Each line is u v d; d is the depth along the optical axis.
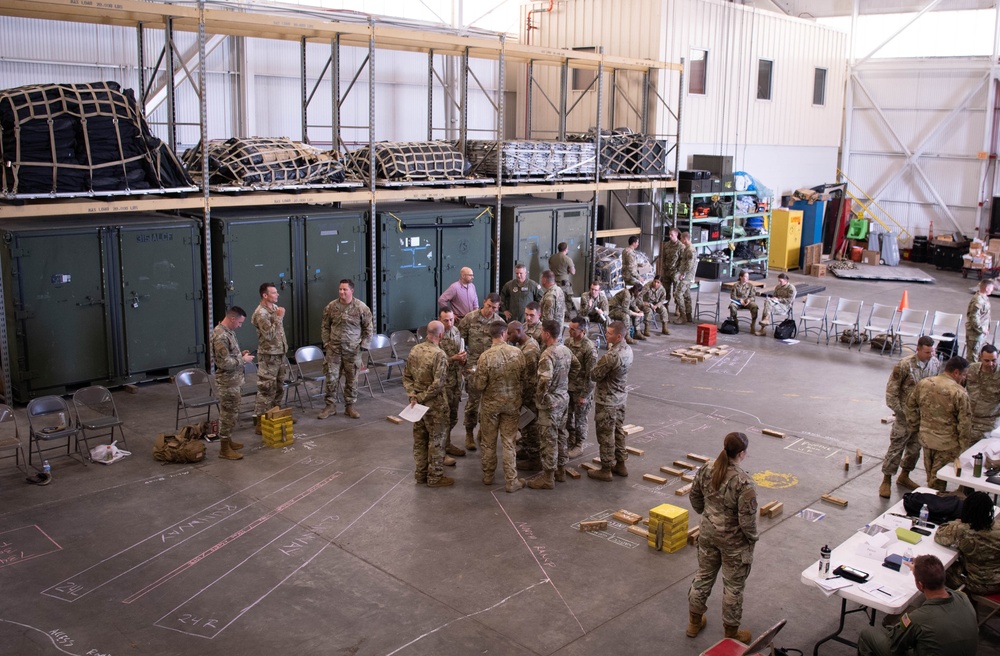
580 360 11.20
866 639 6.59
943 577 6.21
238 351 11.39
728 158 24.88
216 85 20.12
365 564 8.69
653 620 7.77
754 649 5.94
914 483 10.83
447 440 11.17
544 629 7.59
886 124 31.69
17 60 17.11
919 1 30.14
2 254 12.77
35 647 7.14
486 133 26.36
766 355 17.70
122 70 18.70
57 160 12.90
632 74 24.23
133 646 7.20
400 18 22.02
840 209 30.30
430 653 7.18
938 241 29.80
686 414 13.77
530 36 26.33
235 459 11.38
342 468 11.18
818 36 29.80
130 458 11.34
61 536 9.14
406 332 15.34
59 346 13.27
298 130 21.84
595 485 10.87
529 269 19.98
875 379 15.98
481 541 9.25
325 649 7.21
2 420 10.70
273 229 15.49
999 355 11.34
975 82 29.61
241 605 7.87
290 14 19.44
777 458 11.88
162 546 8.98
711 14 25.16
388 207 18.41
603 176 21.50
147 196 14.28
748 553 7.21
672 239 20.69
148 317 14.20
